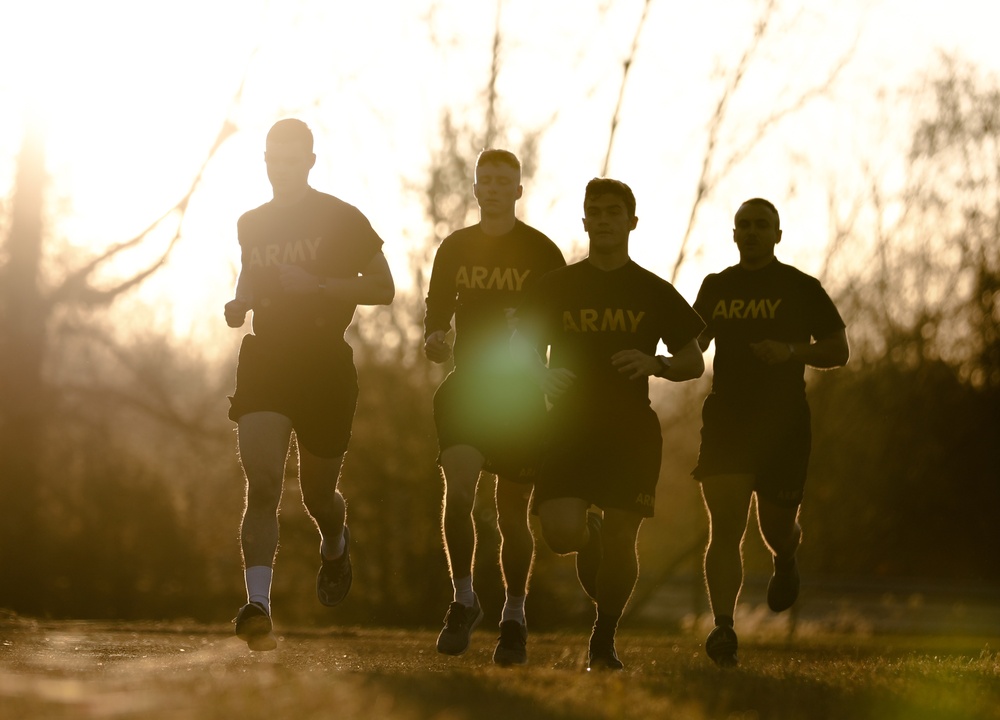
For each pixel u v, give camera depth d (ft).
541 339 75.00
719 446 85.92
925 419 388.16
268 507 70.44
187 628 124.16
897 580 374.43
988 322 387.96
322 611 262.47
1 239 263.08
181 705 37.45
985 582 381.81
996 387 412.36
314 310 72.28
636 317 73.41
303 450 74.84
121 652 75.51
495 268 79.51
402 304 277.44
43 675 49.67
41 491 260.83
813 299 87.81
